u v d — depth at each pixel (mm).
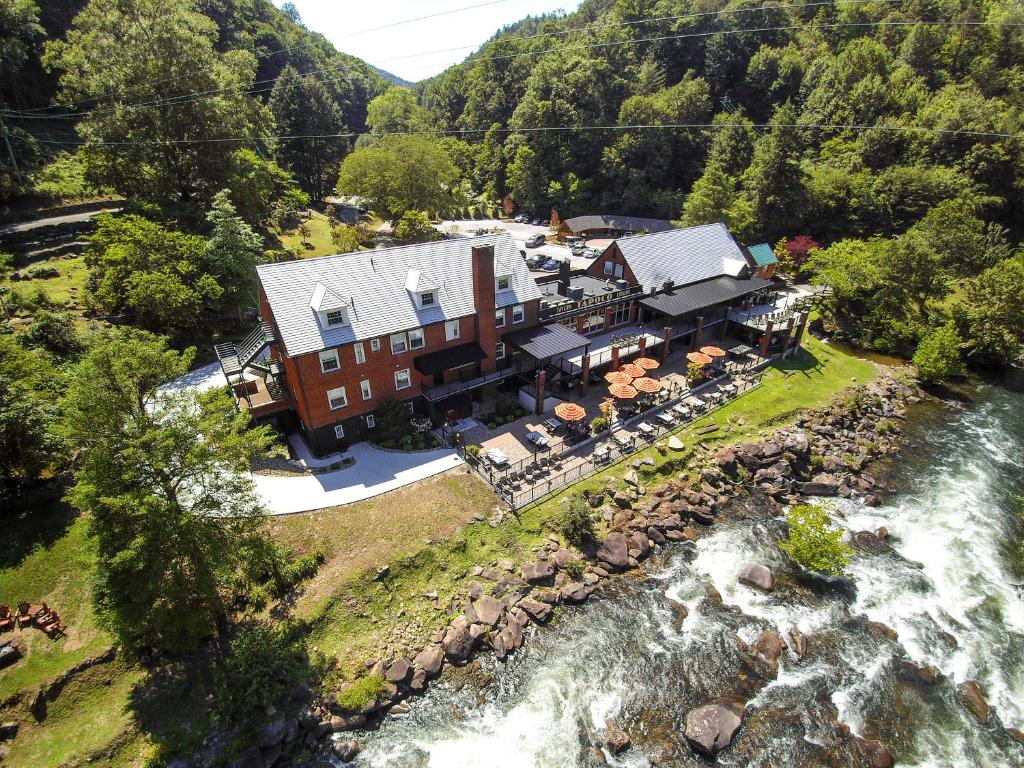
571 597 27172
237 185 59281
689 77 101375
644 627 26109
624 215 98812
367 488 31719
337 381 33469
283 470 33156
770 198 72688
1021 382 48781
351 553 27781
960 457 38562
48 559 25422
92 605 23234
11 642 22234
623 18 115562
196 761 20391
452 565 28047
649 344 45812
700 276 51344
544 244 89750
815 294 58656
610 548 29359
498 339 40344
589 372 43969
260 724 21359
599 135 99938
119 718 21141
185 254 45062
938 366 45500
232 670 22141
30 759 19672
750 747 21172
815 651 24984
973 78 85875
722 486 34906
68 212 55969
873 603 27359
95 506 20188
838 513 33312
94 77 51844
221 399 23422
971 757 20922
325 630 24641
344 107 152000
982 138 71250
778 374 46406
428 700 23047
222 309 47594
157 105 52281
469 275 39281
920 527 32250
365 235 74938
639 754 21078
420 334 36312
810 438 39406
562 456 35125
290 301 32125
